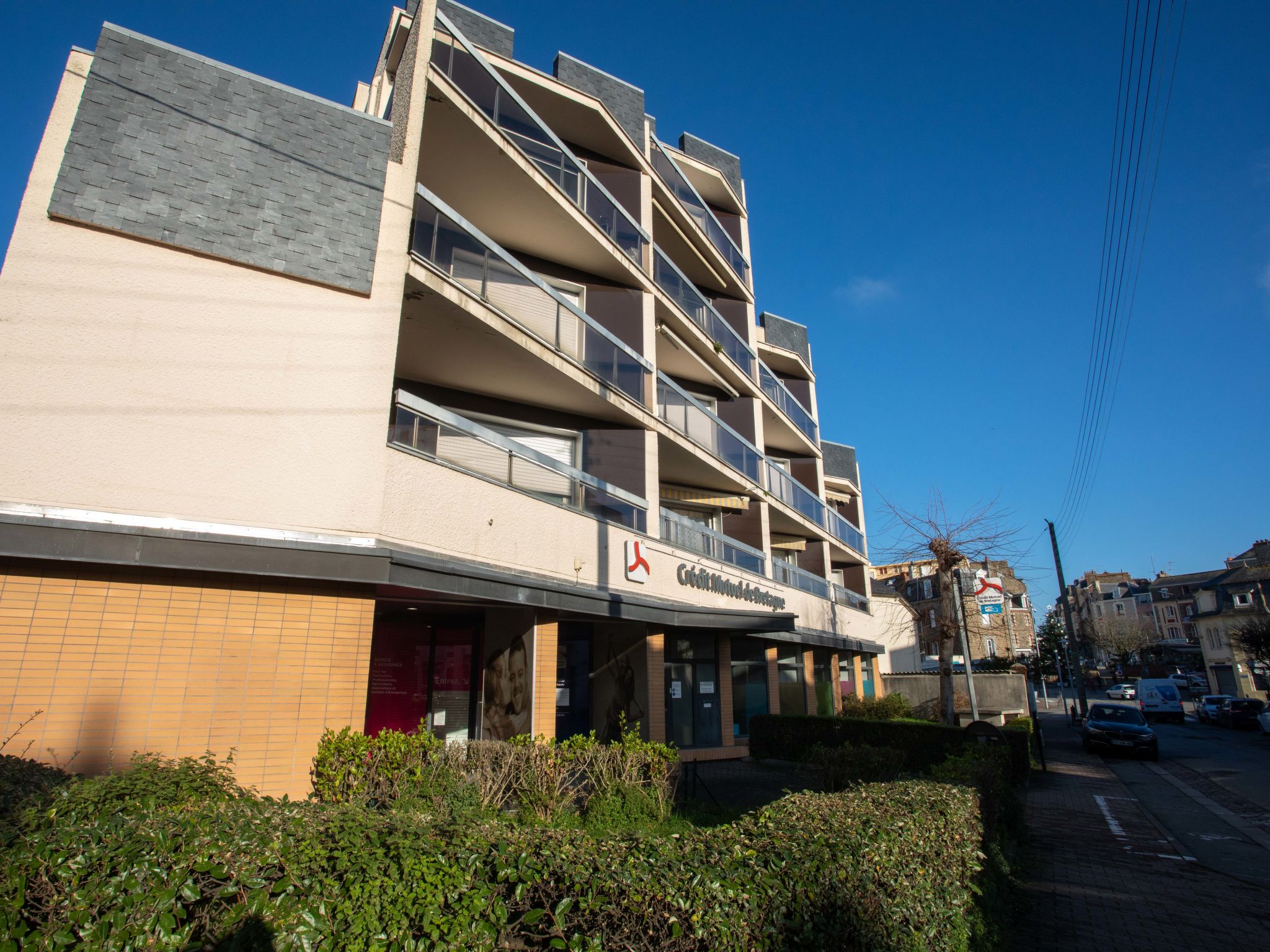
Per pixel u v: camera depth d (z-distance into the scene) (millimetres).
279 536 7492
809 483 27703
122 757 6418
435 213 10102
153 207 7391
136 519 6789
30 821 3229
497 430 13430
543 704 10992
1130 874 8320
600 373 13570
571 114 15992
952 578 19594
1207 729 33438
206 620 7047
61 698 6293
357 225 8719
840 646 24578
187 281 7477
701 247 21203
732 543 18375
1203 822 11703
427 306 9938
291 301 8055
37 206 6859
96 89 7387
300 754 7258
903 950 3961
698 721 17031
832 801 4570
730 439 19344
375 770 7152
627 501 13859
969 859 5449
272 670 7285
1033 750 18391
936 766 8648
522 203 13344
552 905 2891
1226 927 6480
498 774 7957
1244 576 54719
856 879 3631
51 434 6543
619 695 14984
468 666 12156
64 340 6742
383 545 8234
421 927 2762
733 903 2975
